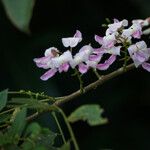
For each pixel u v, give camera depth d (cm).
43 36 128
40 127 47
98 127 132
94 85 58
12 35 124
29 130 47
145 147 131
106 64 57
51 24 132
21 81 117
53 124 106
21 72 118
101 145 131
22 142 48
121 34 57
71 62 55
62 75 129
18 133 47
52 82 121
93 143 131
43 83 116
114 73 59
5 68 119
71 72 129
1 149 47
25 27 71
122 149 131
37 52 125
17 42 124
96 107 48
